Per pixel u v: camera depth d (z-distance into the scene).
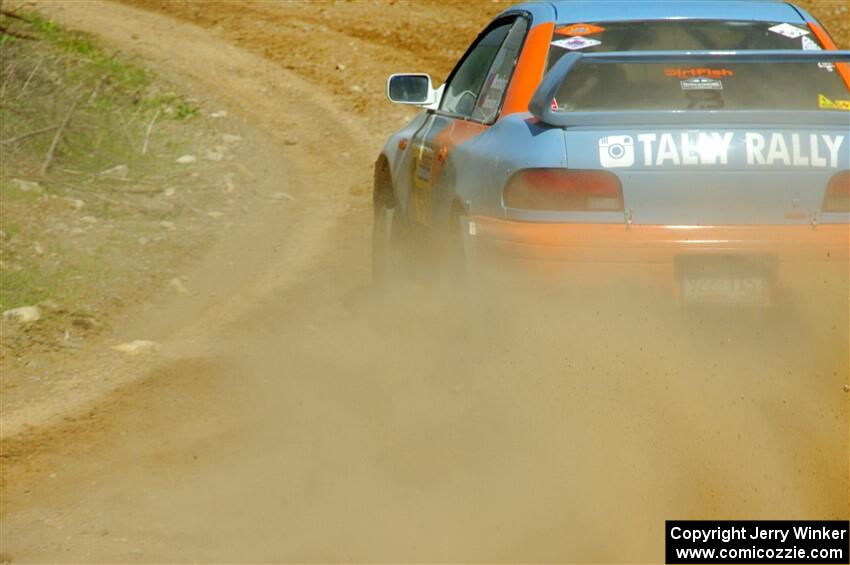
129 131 44.59
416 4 69.75
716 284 17.16
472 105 21.89
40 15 60.00
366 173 42.78
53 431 20.38
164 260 31.27
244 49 60.41
